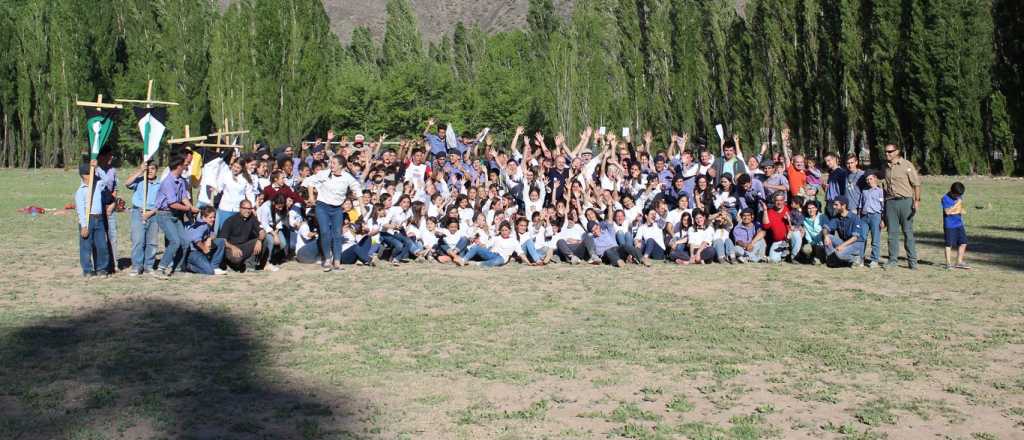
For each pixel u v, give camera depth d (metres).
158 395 7.22
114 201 14.16
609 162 17.75
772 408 6.89
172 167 13.93
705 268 15.11
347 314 10.73
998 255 16.56
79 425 6.47
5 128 64.00
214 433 6.32
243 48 56.22
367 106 64.50
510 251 15.80
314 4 56.72
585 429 6.42
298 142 55.66
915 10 41.31
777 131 49.03
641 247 16.17
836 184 15.53
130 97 61.72
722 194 16.52
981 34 40.38
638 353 8.68
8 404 7.01
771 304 11.39
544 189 17.62
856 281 13.41
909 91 41.97
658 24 57.56
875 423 6.52
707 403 7.06
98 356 8.52
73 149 61.00
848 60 44.28
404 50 77.88
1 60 62.69
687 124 56.28
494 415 6.73
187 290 12.55
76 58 60.19
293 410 6.86
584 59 60.84
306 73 55.44
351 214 15.88
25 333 9.53
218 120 56.62
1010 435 6.27
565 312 10.88
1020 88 38.59
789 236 15.71
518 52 77.25
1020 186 34.31
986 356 8.57
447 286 13.01
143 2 61.16
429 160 20.02
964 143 41.09
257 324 10.10
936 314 10.64
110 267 14.19
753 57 50.47
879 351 8.76
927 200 29.83
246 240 14.59
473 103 67.06
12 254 16.77
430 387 7.52
